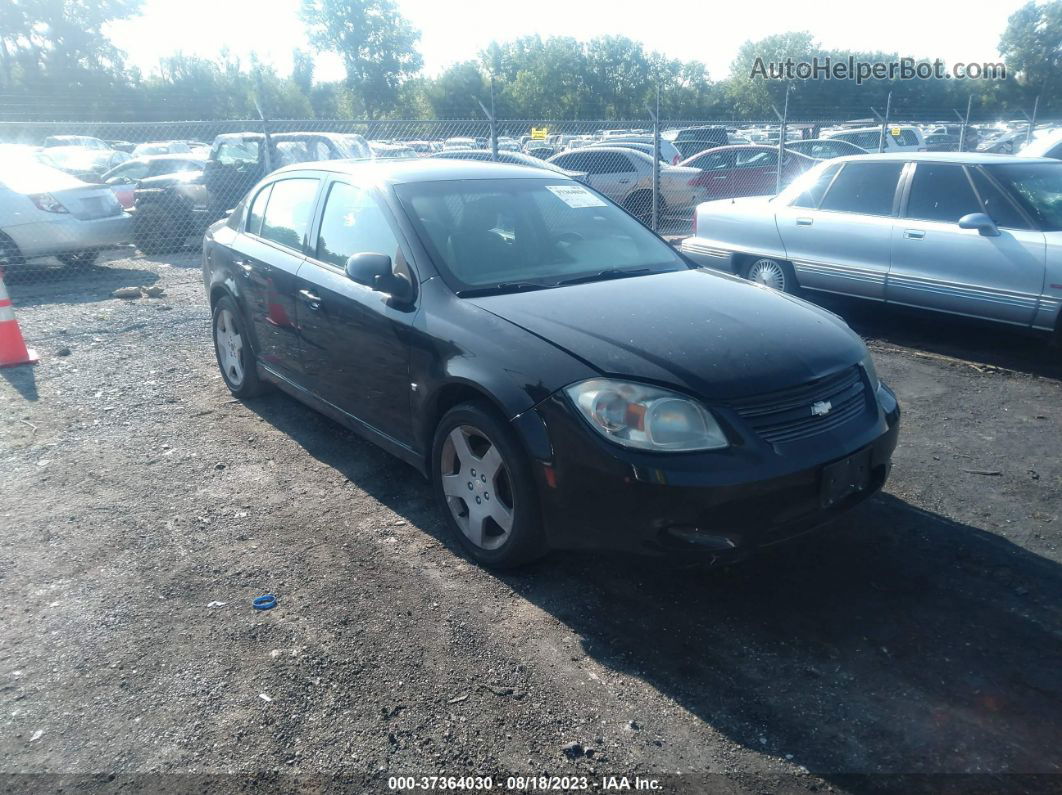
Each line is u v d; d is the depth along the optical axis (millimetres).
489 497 3580
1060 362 6551
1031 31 48406
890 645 3121
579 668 3018
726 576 3600
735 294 3973
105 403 5902
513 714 2789
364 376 4273
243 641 3182
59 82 55125
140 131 29078
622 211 4949
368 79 63656
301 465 4820
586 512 3188
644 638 3184
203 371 6668
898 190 7184
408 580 3598
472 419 3521
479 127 17938
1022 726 2703
